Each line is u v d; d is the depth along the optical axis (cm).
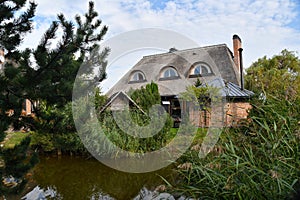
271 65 1706
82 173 440
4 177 229
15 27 274
